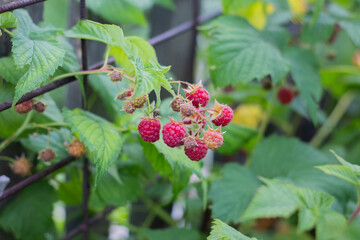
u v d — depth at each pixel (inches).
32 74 24.1
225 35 34.1
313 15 36.7
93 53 34.4
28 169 29.1
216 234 24.7
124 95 24.9
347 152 46.0
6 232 30.8
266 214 28.0
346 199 32.9
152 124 24.0
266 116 39.5
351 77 43.6
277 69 33.1
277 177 34.5
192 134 24.3
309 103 33.9
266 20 36.7
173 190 30.3
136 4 35.9
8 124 28.4
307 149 36.3
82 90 27.5
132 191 31.4
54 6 41.4
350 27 36.8
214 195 33.3
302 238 29.8
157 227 42.1
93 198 30.7
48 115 29.0
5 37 27.7
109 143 26.2
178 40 39.3
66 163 27.6
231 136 34.8
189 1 40.9
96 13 33.9
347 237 26.6
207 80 39.5
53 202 30.7
